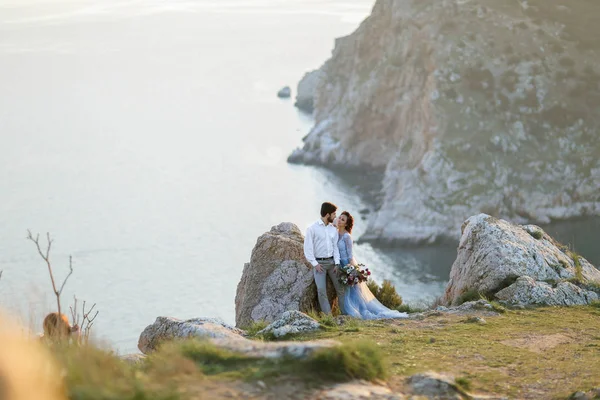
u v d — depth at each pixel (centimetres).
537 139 15950
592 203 15462
